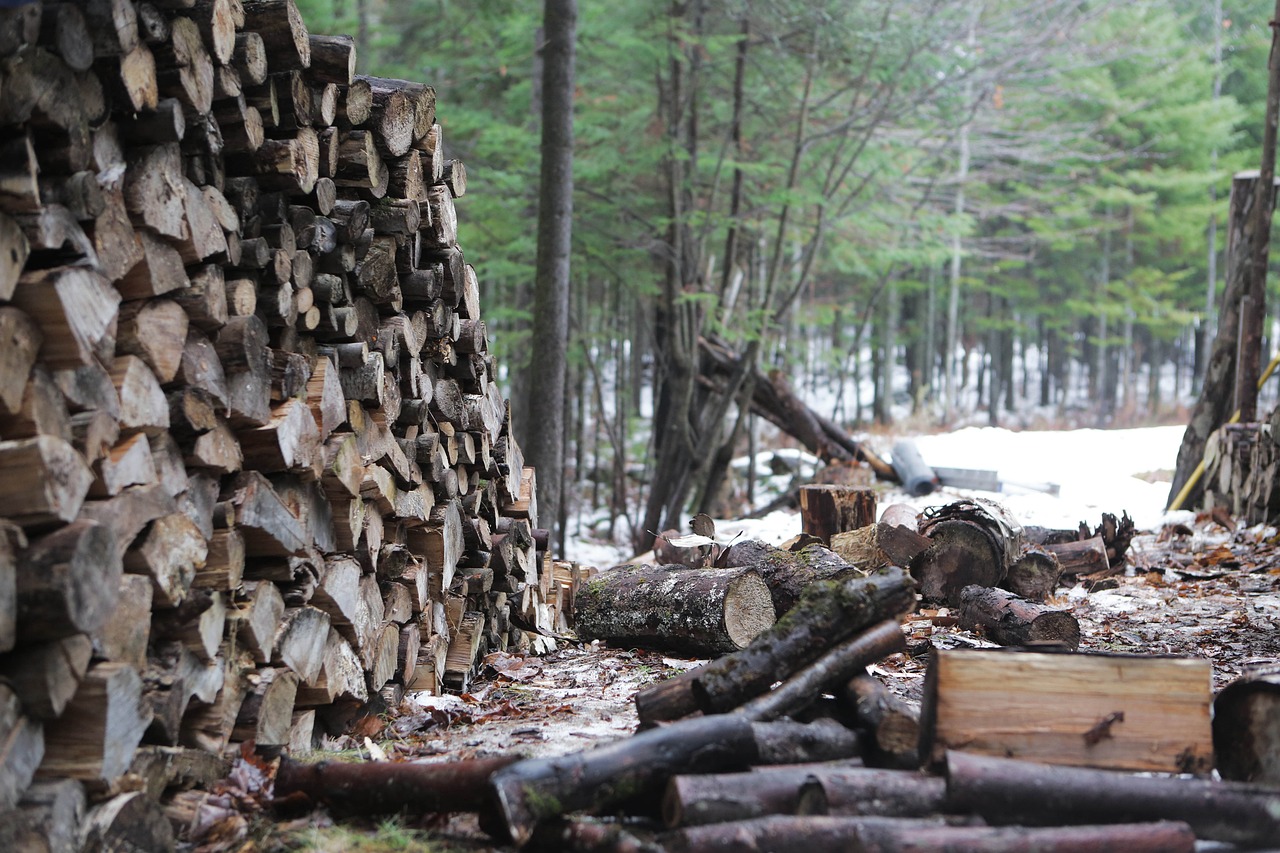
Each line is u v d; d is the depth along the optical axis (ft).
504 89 58.39
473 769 10.36
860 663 12.39
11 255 8.26
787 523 37.58
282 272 11.65
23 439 8.31
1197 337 111.65
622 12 48.83
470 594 18.07
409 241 14.85
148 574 9.65
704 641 18.30
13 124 8.40
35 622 8.04
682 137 51.19
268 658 11.57
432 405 16.48
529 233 47.62
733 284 52.01
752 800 9.81
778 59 50.24
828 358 67.92
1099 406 113.09
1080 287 104.27
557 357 34.71
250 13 11.45
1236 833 9.89
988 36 58.08
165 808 10.11
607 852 9.39
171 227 9.89
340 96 12.85
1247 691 11.17
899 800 9.90
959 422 97.14
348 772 10.82
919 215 59.62
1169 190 93.30
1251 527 33.73
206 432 10.55
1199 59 99.19
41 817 8.11
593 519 60.34
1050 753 10.87
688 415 50.88
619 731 14.07
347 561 13.17
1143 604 24.50
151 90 9.69
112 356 9.29
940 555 23.86
